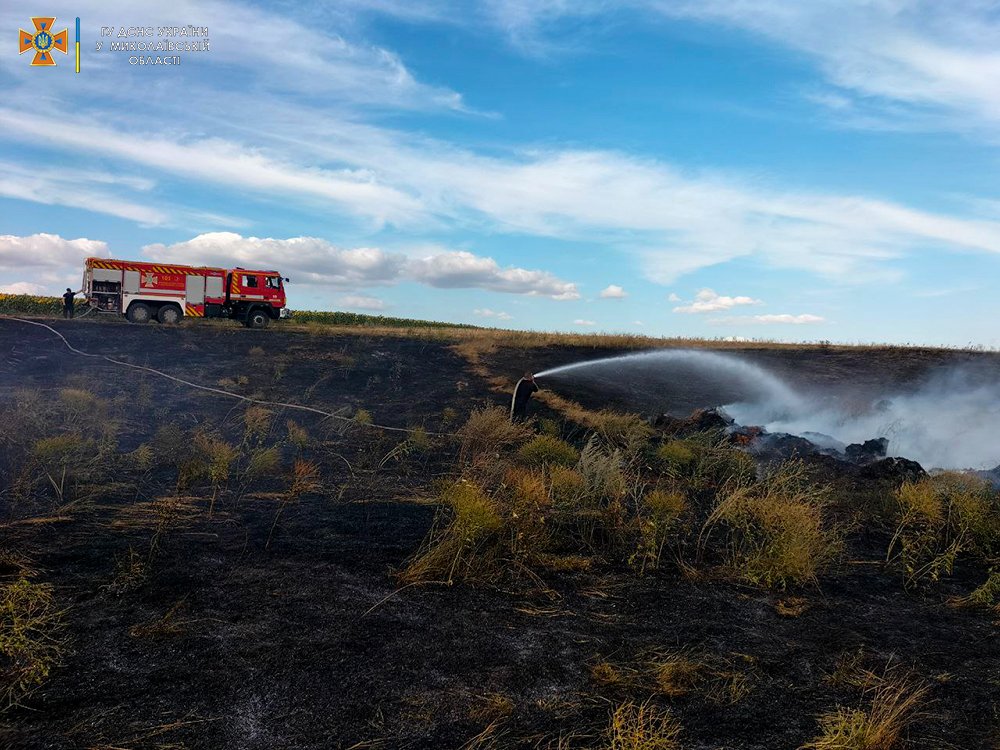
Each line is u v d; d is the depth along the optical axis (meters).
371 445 9.33
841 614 4.75
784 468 8.22
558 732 3.04
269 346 19.16
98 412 9.16
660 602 4.79
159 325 22.94
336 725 3.01
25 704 3.02
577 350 21.67
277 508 6.31
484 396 14.06
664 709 3.31
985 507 6.83
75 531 5.29
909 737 3.18
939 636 4.43
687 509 7.06
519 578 5.03
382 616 4.20
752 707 3.38
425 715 3.13
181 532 5.45
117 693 3.16
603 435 10.82
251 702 3.15
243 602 4.25
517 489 6.45
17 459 6.78
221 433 9.32
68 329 19.52
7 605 3.64
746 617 4.60
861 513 7.34
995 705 3.52
